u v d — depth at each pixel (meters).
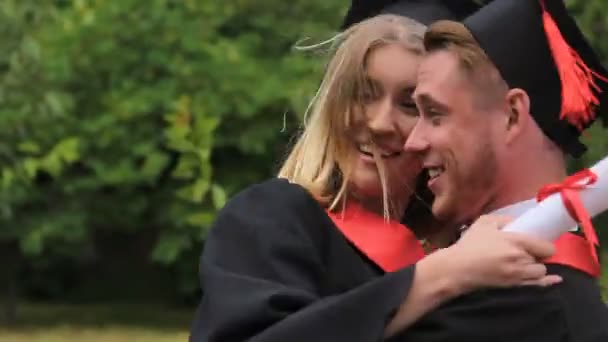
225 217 2.66
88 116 12.73
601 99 2.62
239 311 2.40
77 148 12.27
